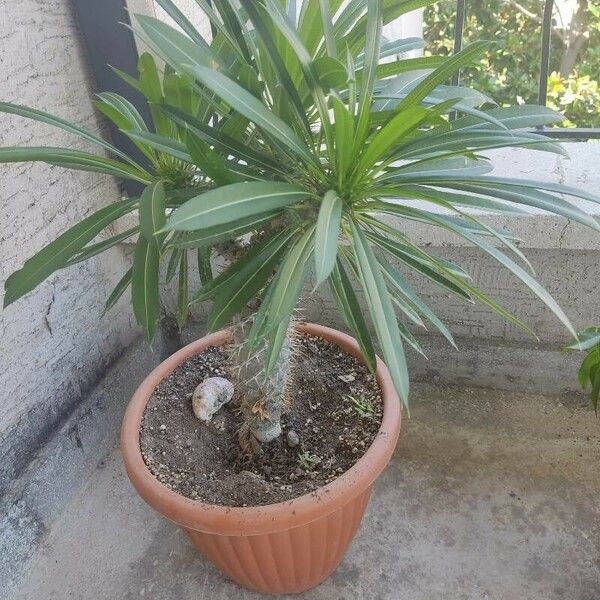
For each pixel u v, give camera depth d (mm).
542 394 1607
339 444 1107
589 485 1372
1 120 1098
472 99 830
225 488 1009
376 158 703
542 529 1288
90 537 1322
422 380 1680
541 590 1175
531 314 1508
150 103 736
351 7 824
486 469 1429
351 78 642
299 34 779
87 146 1339
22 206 1178
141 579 1239
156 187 762
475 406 1594
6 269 1154
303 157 686
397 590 1192
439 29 2367
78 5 1225
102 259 1448
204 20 1638
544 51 1452
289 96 720
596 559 1222
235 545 990
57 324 1319
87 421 1424
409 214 770
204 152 695
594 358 1220
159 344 1683
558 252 1377
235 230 772
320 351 1309
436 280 875
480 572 1214
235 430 1200
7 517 1205
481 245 698
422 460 1461
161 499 966
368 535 1301
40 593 1222
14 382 1217
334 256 572
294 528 949
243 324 987
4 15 1084
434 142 737
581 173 1382
